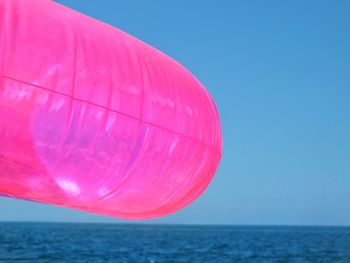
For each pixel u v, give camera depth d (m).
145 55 3.13
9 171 2.66
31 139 2.55
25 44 2.57
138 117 2.84
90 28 2.93
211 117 3.44
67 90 2.61
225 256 43.53
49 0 3.00
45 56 2.60
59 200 2.94
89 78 2.70
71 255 40.91
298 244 67.81
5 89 2.48
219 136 3.58
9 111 2.49
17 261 34.69
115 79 2.79
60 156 2.65
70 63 2.66
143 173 2.97
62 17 2.85
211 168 3.52
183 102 3.17
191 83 3.39
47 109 2.57
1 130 2.50
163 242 70.44
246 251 51.00
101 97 2.71
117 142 2.78
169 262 36.72
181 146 3.11
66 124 2.61
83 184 2.81
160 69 3.15
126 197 3.04
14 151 2.56
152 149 2.94
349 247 59.38
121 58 2.92
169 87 3.11
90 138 2.69
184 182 3.28
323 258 41.75
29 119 2.53
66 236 86.62
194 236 105.12
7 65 2.50
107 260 37.28
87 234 104.06
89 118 2.67
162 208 3.33
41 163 2.63
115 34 3.07
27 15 2.68
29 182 2.74
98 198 2.94
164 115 2.98
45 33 2.67
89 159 2.73
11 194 2.91
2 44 2.52
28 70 2.54
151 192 3.12
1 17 2.59
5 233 90.88
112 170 2.83
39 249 47.16
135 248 53.44
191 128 3.17
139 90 2.89
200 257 42.00
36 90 2.54
